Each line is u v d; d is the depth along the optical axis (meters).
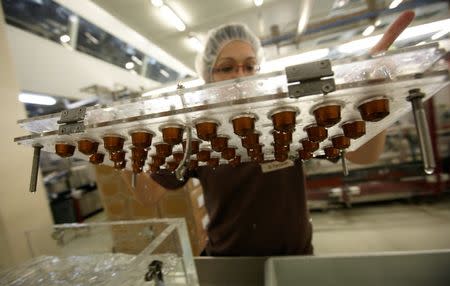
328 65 0.32
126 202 1.88
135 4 1.86
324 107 0.36
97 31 3.57
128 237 0.70
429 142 0.33
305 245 0.95
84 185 3.94
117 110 0.42
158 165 0.56
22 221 0.80
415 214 2.60
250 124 0.39
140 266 0.51
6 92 0.83
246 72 1.07
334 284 0.64
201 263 0.77
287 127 0.37
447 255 0.59
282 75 0.33
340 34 3.14
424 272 0.60
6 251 0.76
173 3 2.02
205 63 1.18
